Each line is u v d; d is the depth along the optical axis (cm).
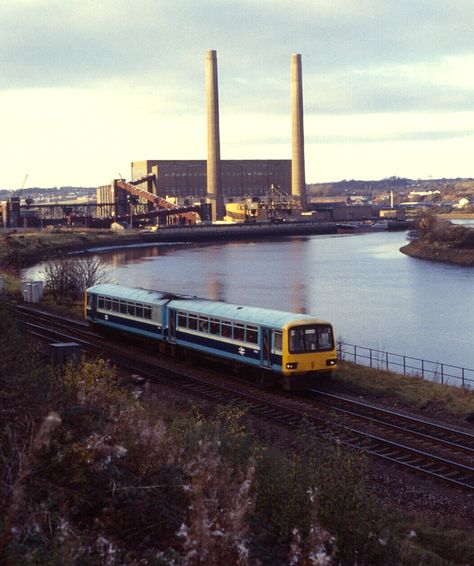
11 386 1276
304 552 1019
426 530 1728
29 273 11712
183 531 878
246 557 876
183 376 3531
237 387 3300
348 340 6700
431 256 17000
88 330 5081
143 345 4362
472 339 6769
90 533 1040
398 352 6106
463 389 3409
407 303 9331
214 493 1041
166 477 1235
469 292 10512
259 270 14300
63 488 1090
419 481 2106
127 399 1889
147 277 12812
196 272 13875
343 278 12619
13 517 860
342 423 2652
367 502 1351
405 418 2730
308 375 3198
